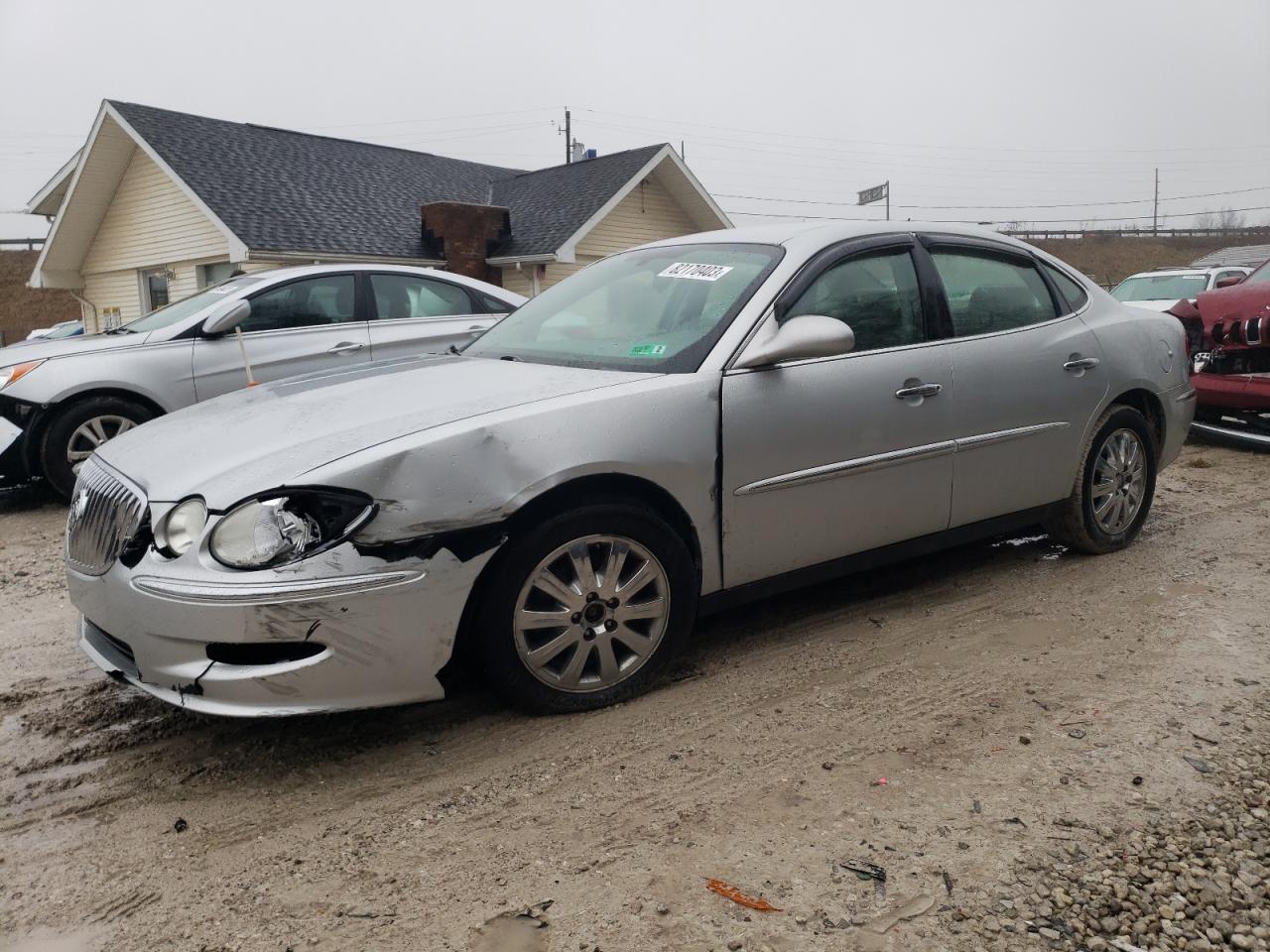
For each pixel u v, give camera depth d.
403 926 2.16
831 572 3.73
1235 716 3.06
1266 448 7.80
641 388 3.18
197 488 2.71
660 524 3.17
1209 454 7.63
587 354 3.62
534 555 2.95
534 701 3.07
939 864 2.33
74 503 3.14
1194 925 2.13
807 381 3.48
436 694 2.88
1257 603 4.08
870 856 2.37
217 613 2.57
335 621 2.65
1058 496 4.44
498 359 3.79
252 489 2.65
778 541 3.48
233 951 2.09
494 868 2.36
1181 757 2.82
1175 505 5.89
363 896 2.27
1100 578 4.45
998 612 4.05
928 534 3.96
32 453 6.60
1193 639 3.70
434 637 2.81
